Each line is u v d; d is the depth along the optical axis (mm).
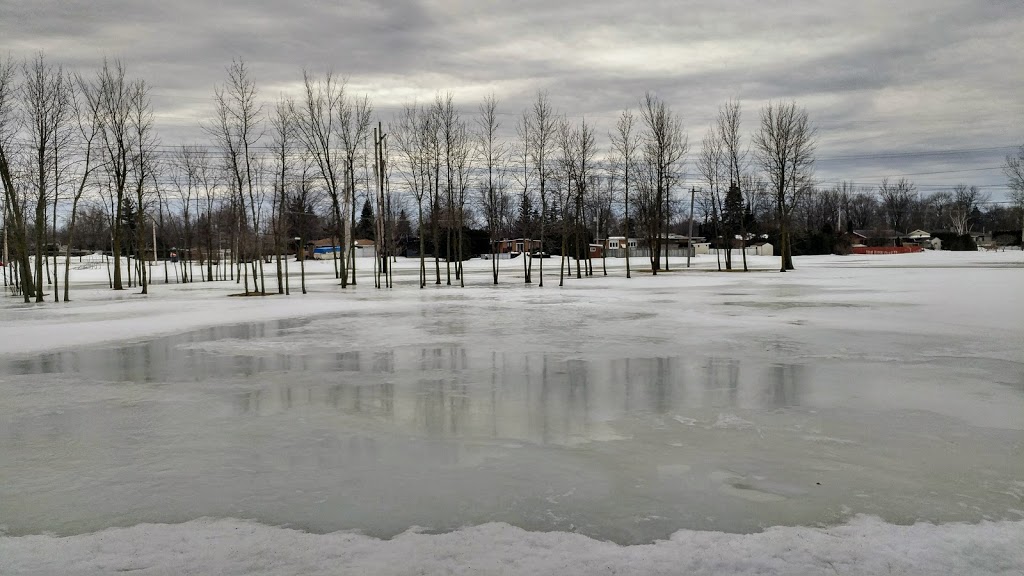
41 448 7422
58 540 5008
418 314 21828
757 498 5773
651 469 6543
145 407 9336
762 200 87188
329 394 10047
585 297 28422
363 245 121688
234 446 7422
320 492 5973
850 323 17953
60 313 23750
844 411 8734
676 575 4371
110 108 33531
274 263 85000
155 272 67562
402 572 4438
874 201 162000
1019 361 12234
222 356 13719
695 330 16984
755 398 9508
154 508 5637
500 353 13727
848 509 5516
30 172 32531
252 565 4551
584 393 9938
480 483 6176
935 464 6641
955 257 73000
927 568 4453
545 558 4637
